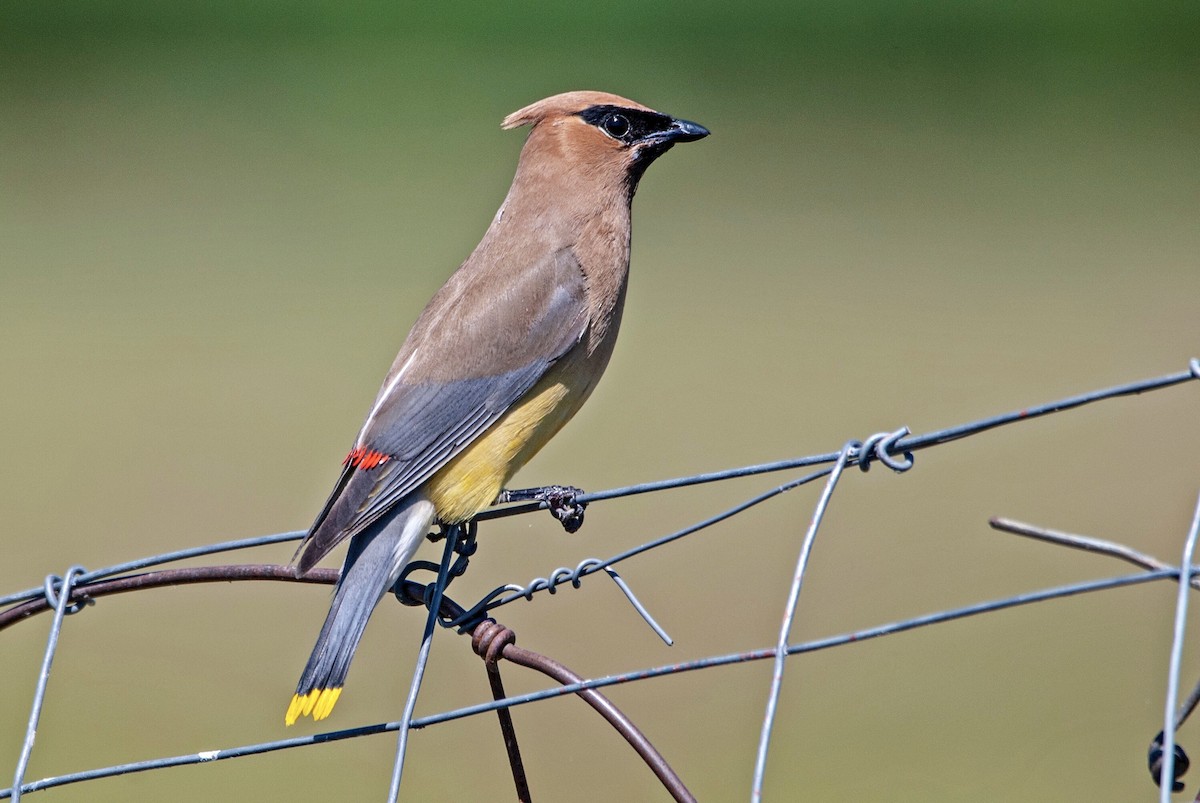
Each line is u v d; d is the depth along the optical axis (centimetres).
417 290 1727
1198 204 1864
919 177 1991
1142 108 2114
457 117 2148
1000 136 2083
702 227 1886
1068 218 1845
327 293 1709
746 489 1122
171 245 1866
